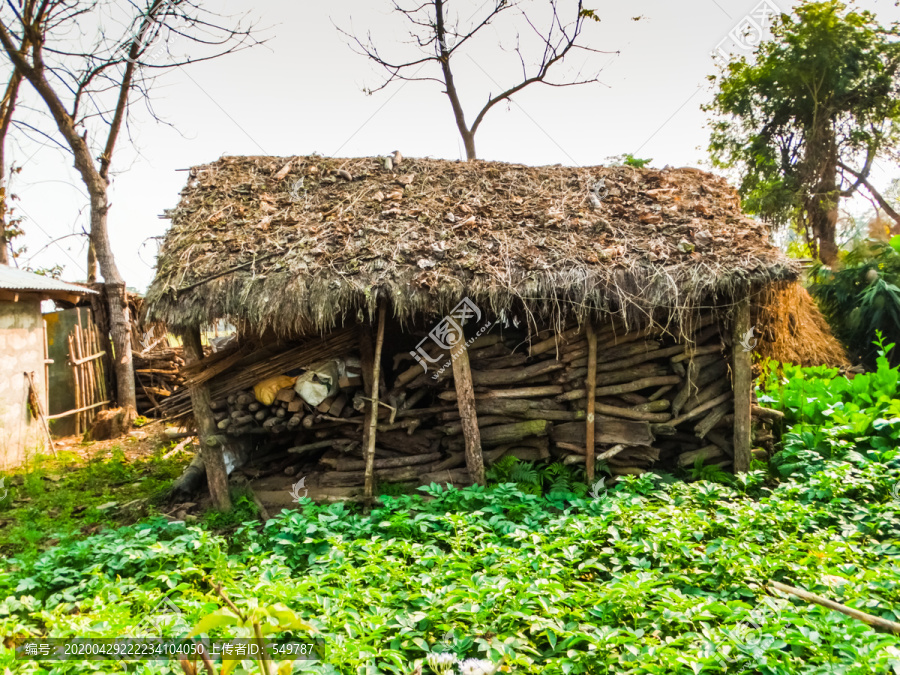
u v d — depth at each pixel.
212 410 7.73
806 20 18.92
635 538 5.28
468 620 4.23
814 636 3.61
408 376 7.74
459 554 5.11
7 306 10.73
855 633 3.63
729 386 7.85
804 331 10.27
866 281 14.00
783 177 19.95
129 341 14.06
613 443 7.58
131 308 15.80
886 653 3.32
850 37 18.66
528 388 7.71
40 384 11.59
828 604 4.10
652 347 7.70
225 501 7.50
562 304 7.27
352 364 7.72
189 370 7.56
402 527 5.88
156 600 4.66
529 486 7.30
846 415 7.79
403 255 7.38
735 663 3.59
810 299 11.95
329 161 9.41
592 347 7.55
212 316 7.20
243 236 7.87
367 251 7.41
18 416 10.84
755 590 4.48
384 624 4.02
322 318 7.01
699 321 7.57
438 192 8.72
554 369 7.75
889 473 6.23
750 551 4.86
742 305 7.49
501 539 5.67
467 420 7.45
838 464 6.62
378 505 7.38
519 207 8.47
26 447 10.76
